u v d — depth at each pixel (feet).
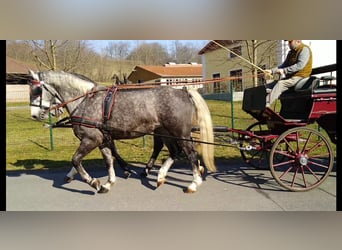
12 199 15.11
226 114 39.60
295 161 14.89
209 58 81.51
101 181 17.51
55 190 16.26
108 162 16.07
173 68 110.42
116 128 14.73
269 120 16.25
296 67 15.07
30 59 52.95
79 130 14.88
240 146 16.53
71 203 14.48
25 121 42.93
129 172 17.97
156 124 15.12
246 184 16.22
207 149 15.56
